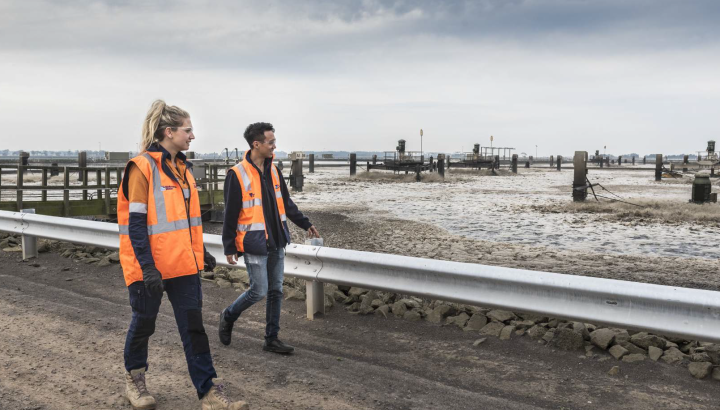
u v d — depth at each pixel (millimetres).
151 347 4359
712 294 3479
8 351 4223
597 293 3781
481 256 9516
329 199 21531
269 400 3443
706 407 3373
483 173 47406
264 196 4102
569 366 4016
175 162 3221
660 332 3633
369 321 5062
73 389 3580
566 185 31906
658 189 27422
